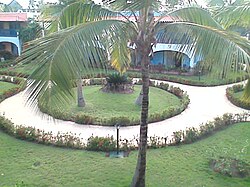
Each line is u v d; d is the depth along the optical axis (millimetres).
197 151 12461
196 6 8594
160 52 31109
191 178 10320
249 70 6387
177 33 7641
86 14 8211
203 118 17406
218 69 6660
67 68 6125
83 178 10258
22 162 11383
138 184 9336
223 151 12391
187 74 28812
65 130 15242
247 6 10539
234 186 9867
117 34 7348
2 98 20516
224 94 22906
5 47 38281
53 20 11375
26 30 34875
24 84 6102
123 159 11688
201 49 6977
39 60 6117
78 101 18734
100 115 17422
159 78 27984
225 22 10961
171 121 16859
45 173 10570
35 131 13688
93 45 6660
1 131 14430
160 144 12922
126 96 21109
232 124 15836
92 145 12531
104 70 6902
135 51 8602
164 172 10711
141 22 7926
